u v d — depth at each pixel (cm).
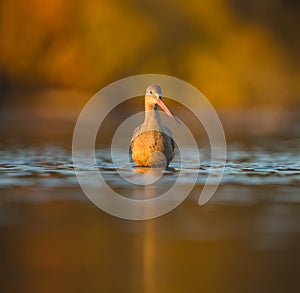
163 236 1633
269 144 3619
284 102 6250
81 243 1577
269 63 6319
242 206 1952
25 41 6216
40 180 2345
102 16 6153
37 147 3412
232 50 6222
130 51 6103
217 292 1285
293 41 6525
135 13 6178
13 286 1310
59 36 6216
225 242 1581
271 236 1631
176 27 6181
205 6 6250
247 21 6412
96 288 1302
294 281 1338
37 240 1596
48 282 1332
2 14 6228
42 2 6200
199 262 1448
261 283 1327
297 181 2333
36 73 6191
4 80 6141
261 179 2373
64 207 1939
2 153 3111
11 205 1955
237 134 4253
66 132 4347
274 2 6556
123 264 1435
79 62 6150
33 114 5588
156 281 1336
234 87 6106
